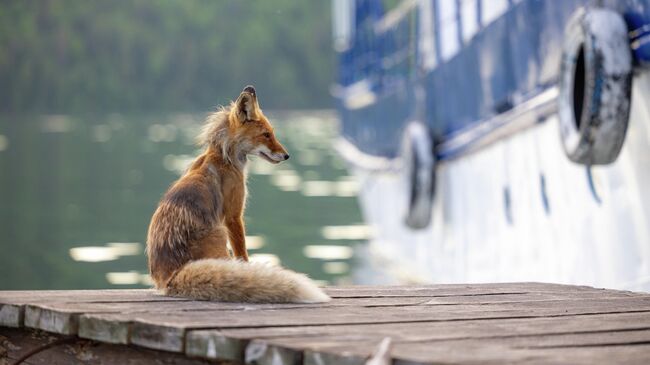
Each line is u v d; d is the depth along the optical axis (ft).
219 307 24.63
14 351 25.20
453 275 64.69
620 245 39.47
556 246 46.44
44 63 488.02
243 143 29.22
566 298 27.96
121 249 90.27
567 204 44.86
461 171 62.85
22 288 70.08
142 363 22.77
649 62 36.14
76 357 23.94
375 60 100.83
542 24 47.44
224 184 28.94
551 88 46.32
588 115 37.04
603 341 21.16
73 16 492.95
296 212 118.11
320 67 489.67
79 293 26.76
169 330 21.61
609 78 36.55
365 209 109.40
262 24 494.18
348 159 125.90
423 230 72.79
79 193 141.18
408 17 80.79
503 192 54.44
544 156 47.70
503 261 54.49
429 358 18.89
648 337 21.70
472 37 59.82
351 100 125.59
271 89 488.44
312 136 287.69
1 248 91.15
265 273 25.86
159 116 458.91
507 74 53.21
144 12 497.46
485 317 24.26
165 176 166.20
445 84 66.90
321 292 26.53
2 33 484.33
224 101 488.44
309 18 492.95
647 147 36.96
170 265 27.14
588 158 38.11
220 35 494.59
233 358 20.68
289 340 20.51
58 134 300.61
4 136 287.48
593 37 37.27
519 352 19.79
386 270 76.23
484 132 57.36
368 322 23.13
